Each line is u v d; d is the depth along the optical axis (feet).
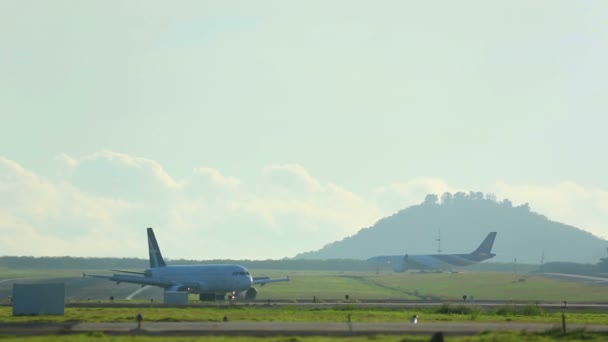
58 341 377.50
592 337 399.65
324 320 525.75
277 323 497.46
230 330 441.68
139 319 458.09
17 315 574.97
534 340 389.60
